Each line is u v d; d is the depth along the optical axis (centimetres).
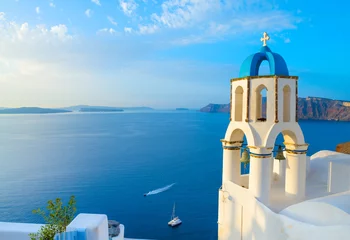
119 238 899
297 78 1091
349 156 1449
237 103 1190
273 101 1055
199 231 3938
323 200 857
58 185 5903
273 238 918
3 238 695
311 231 786
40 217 4319
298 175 1123
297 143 1114
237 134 1224
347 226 707
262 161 1040
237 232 1116
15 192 5412
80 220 677
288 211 927
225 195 1187
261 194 1039
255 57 1130
